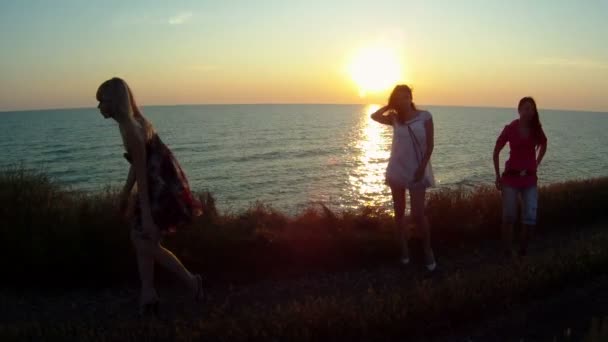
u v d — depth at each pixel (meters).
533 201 6.04
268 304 4.72
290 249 5.76
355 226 6.94
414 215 5.61
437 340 3.92
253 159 48.97
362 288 5.16
